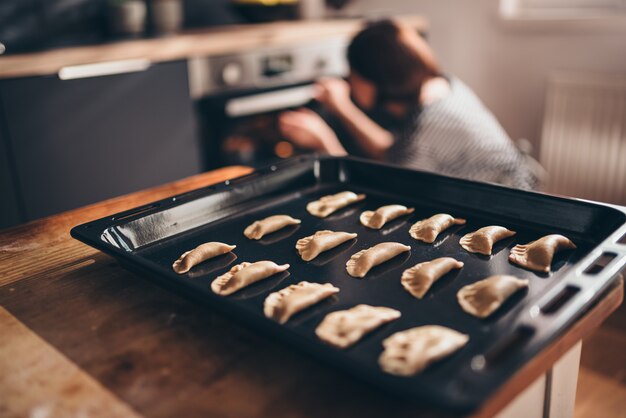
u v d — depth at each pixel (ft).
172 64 8.11
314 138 8.58
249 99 8.59
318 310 2.79
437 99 6.68
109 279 3.10
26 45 8.59
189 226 3.89
